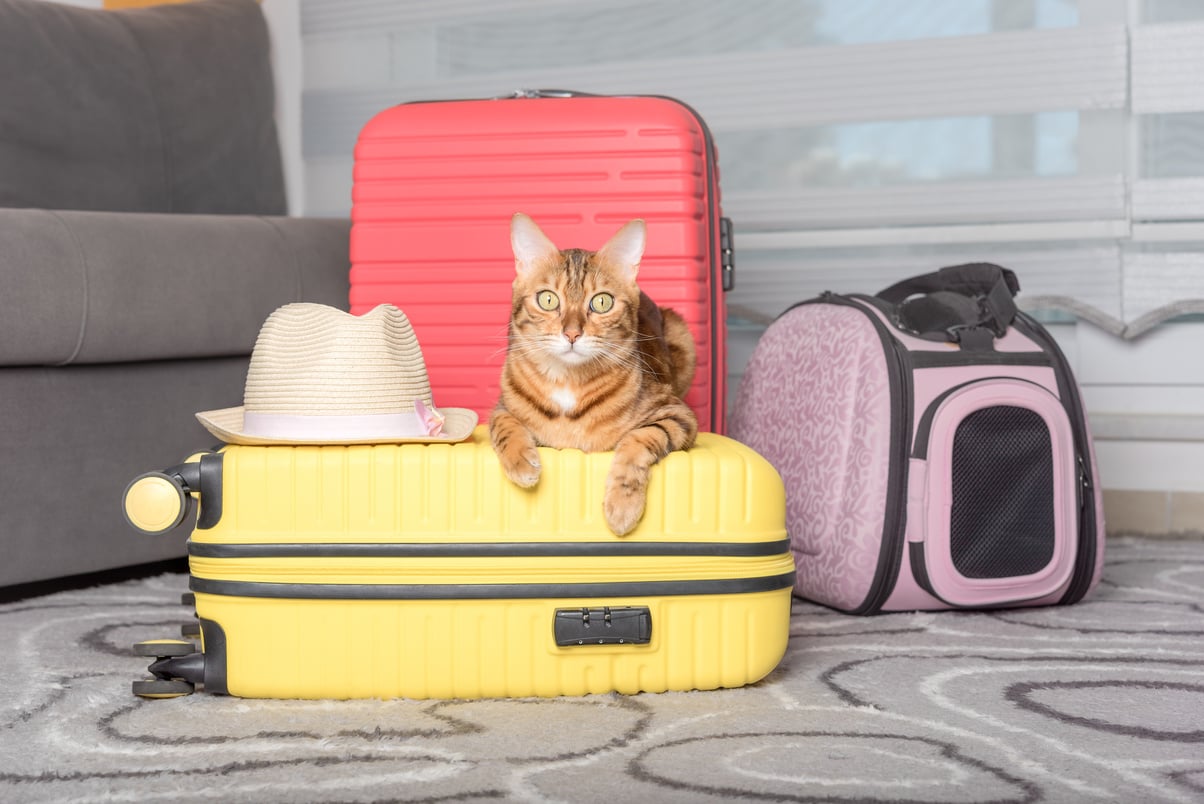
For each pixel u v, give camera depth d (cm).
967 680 157
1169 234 268
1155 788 117
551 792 115
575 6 307
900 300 220
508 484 146
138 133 273
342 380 150
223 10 304
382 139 204
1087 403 284
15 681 156
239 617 145
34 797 115
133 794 115
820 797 114
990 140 280
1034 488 194
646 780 119
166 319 216
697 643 149
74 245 204
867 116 284
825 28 288
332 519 145
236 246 231
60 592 216
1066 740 132
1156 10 270
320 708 144
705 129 204
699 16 297
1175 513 275
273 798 114
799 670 162
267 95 309
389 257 204
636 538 147
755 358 224
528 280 161
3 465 201
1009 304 203
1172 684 155
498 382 202
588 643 146
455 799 114
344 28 328
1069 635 183
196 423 230
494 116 201
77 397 211
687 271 196
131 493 146
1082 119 274
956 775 120
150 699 148
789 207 291
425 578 145
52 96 260
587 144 197
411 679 146
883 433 191
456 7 316
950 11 279
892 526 189
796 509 204
